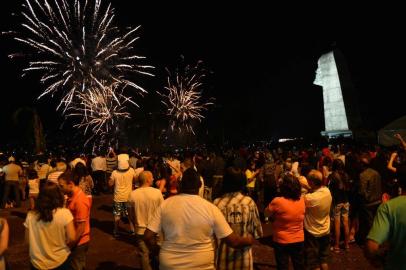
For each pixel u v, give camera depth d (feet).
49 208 14.49
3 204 48.08
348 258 25.88
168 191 32.65
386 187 31.07
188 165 33.76
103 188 58.75
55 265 14.38
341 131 109.19
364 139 104.42
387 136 66.28
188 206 12.39
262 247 29.12
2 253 13.33
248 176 40.78
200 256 12.08
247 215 15.19
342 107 110.52
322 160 38.96
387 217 10.73
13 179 48.55
